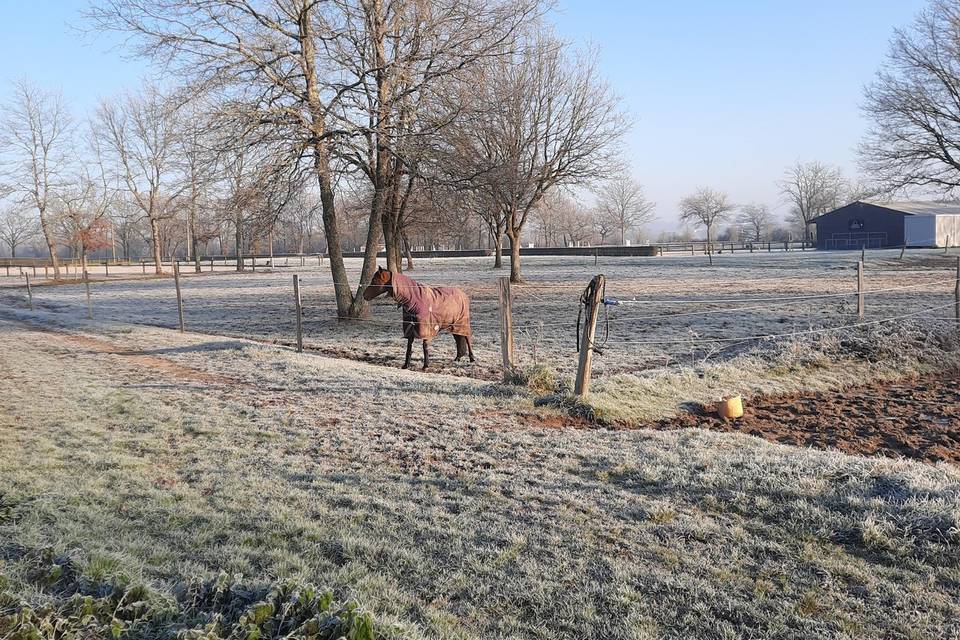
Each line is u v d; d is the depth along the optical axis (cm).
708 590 443
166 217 5153
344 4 1770
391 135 1788
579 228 10862
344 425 854
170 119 1802
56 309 2923
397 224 2566
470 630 408
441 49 1812
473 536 529
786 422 888
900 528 507
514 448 746
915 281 2655
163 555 495
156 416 916
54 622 371
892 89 3650
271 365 1291
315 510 585
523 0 1939
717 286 2783
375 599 432
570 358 1358
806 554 486
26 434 827
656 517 554
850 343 1266
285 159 1784
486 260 6362
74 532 525
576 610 427
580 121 3234
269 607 381
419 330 1281
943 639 389
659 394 992
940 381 1129
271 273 5306
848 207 7469
